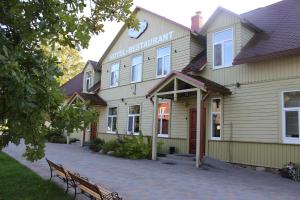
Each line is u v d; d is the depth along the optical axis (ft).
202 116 46.78
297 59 41.63
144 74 68.44
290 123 41.86
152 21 67.77
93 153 62.59
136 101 69.87
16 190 28.43
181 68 59.16
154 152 53.06
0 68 13.32
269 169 43.09
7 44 15.64
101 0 21.63
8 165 40.50
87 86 93.35
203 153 49.21
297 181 37.01
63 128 18.48
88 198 26.04
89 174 37.40
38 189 28.73
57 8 17.26
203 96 47.42
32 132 17.63
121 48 77.56
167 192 29.14
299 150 40.37
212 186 32.40
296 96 41.60
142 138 57.47
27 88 14.64
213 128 51.29
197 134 45.98
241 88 47.75
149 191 29.43
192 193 29.01
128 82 73.20
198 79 50.01
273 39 45.50
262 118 44.65
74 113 18.58
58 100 17.39
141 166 45.29
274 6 55.98
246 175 40.19
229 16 50.55
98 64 86.38
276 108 43.24
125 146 56.44
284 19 49.14
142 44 70.03
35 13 17.28
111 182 33.06
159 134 61.52
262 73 45.32
